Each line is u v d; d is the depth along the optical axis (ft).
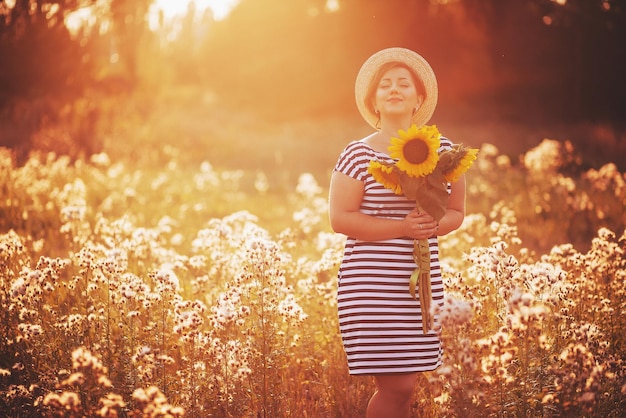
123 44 73.97
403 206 10.88
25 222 25.94
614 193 34.78
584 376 10.16
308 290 15.87
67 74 60.08
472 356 9.87
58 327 13.19
